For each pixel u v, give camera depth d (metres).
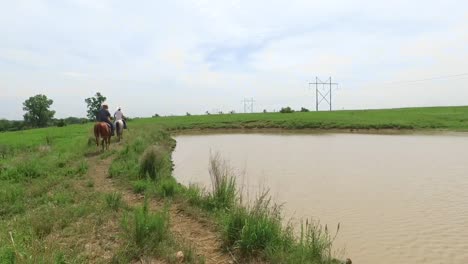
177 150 27.58
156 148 14.84
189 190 11.37
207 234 8.32
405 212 10.91
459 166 18.59
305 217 10.46
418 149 25.89
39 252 6.09
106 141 21.61
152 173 13.67
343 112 68.75
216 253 7.35
